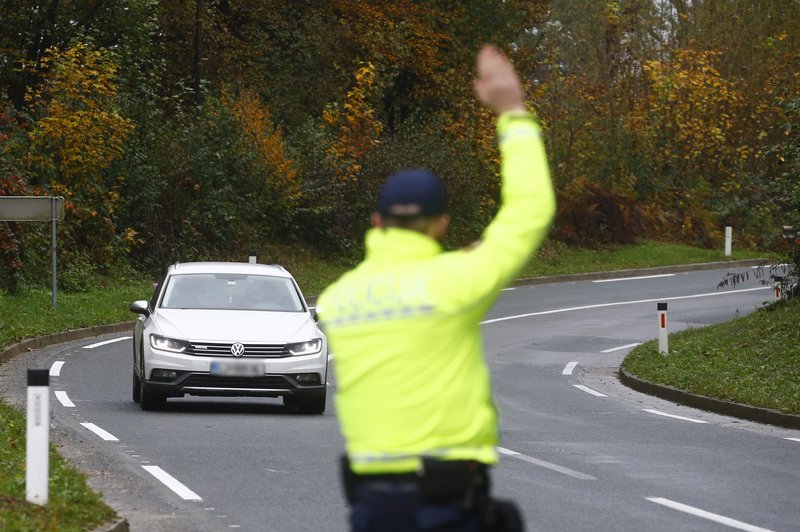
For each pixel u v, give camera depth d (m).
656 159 173.50
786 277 89.19
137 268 117.19
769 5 185.62
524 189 13.50
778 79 172.62
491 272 13.38
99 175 110.25
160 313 53.09
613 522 31.31
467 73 159.25
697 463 41.78
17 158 106.31
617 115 170.12
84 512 29.11
